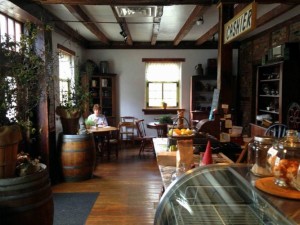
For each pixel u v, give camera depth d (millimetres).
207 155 2076
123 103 8180
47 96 4336
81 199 3816
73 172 4539
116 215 3322
